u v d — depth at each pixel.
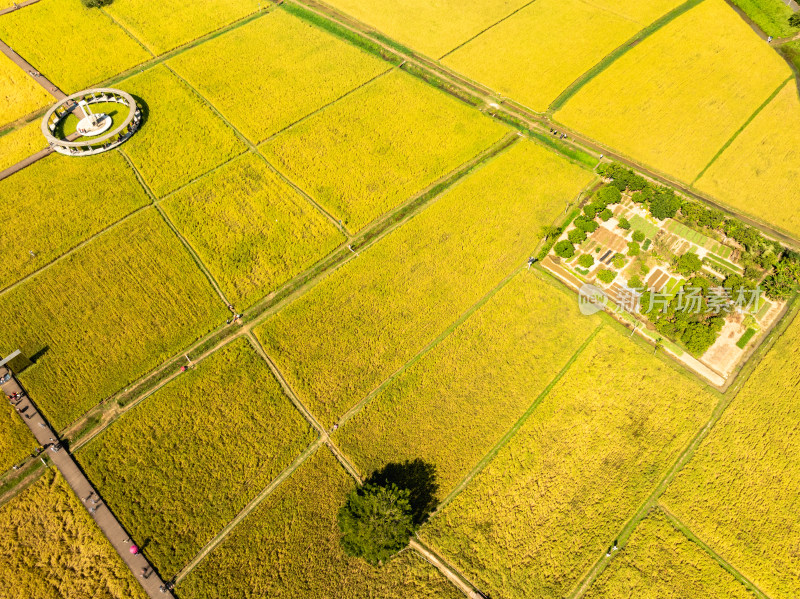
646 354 57.06
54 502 46.81
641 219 68.00
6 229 64.75
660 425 52.56
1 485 47.62
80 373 54.28
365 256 63.97
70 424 51.25
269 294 60.66
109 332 57.19
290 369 55.06
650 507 48.47
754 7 99.50
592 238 66.19
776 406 53.59
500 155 75.12
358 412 52.66
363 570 44.72
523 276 63.03
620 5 100.50
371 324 58.53
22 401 52.38
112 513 46.47
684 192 71.62
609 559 45.72
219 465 49.19
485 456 50.81
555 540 46.59
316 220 67.00
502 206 69.25
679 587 44.66
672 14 98.81
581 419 52.94
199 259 63.28
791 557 45.91
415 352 56.78
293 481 48.66
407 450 50.69
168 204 68.06
